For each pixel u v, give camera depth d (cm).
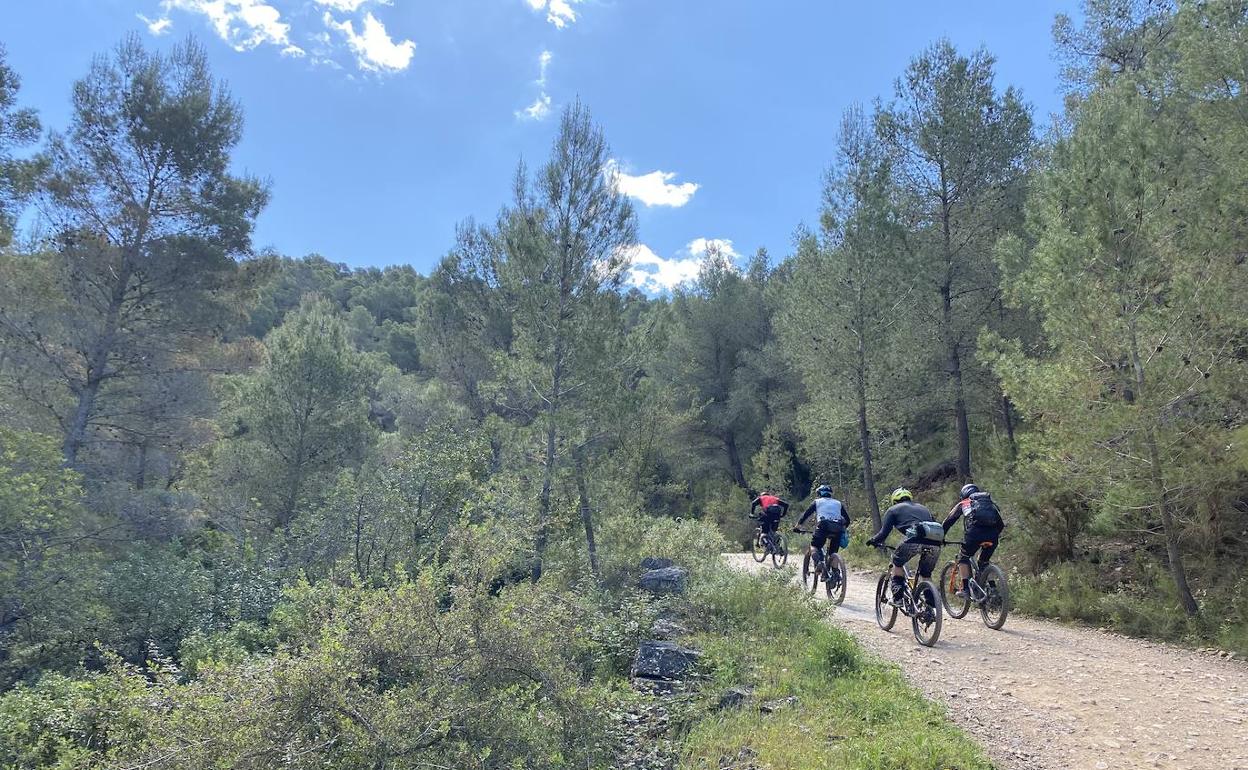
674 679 649
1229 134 961
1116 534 1036
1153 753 478
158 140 1664
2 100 1416
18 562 1066
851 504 2248
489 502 1178
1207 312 808
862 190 1725
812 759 464
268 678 455
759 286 3512
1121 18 1680
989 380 1786
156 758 422
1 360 1577
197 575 1255
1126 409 823
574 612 626
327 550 1359
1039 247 944
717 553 1337
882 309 1725
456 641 519
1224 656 723
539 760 477
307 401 2180
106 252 1631
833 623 861
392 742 433
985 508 830
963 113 1756
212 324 1773
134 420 1720
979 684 623
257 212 1836
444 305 2227
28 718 655
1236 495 916
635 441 1561
